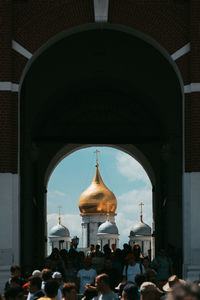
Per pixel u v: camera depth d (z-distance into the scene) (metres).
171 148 26.02
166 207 27.34
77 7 20.98
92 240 97.56
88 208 98.06
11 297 9.92
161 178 31.19
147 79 27.20
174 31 20.92
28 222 24.38
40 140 28.08
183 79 20.80
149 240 77.00
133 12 20.98
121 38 24.45
